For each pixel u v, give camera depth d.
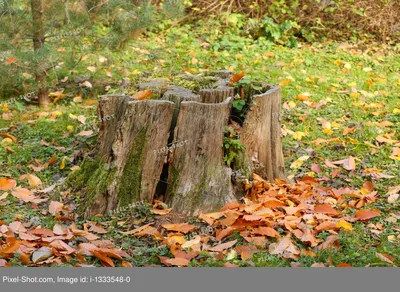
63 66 7.71
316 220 4.73
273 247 4.33
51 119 6.86
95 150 5.36
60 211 4.91
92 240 4.44
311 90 8.00
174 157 4.88
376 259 4.19
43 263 4.18
